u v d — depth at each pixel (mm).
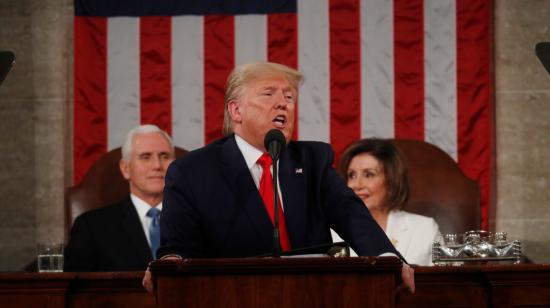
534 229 12781
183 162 6793
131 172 10336
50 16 12836
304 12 12609
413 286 5820
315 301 5148
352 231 6281
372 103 12547
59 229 12664
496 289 7176
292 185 6707
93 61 12516
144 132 10422
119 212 10172
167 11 12602
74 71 12484
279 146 6055
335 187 6613
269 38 12586
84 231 9977
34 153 12750
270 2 12617
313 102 12547
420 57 12555
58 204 12688
